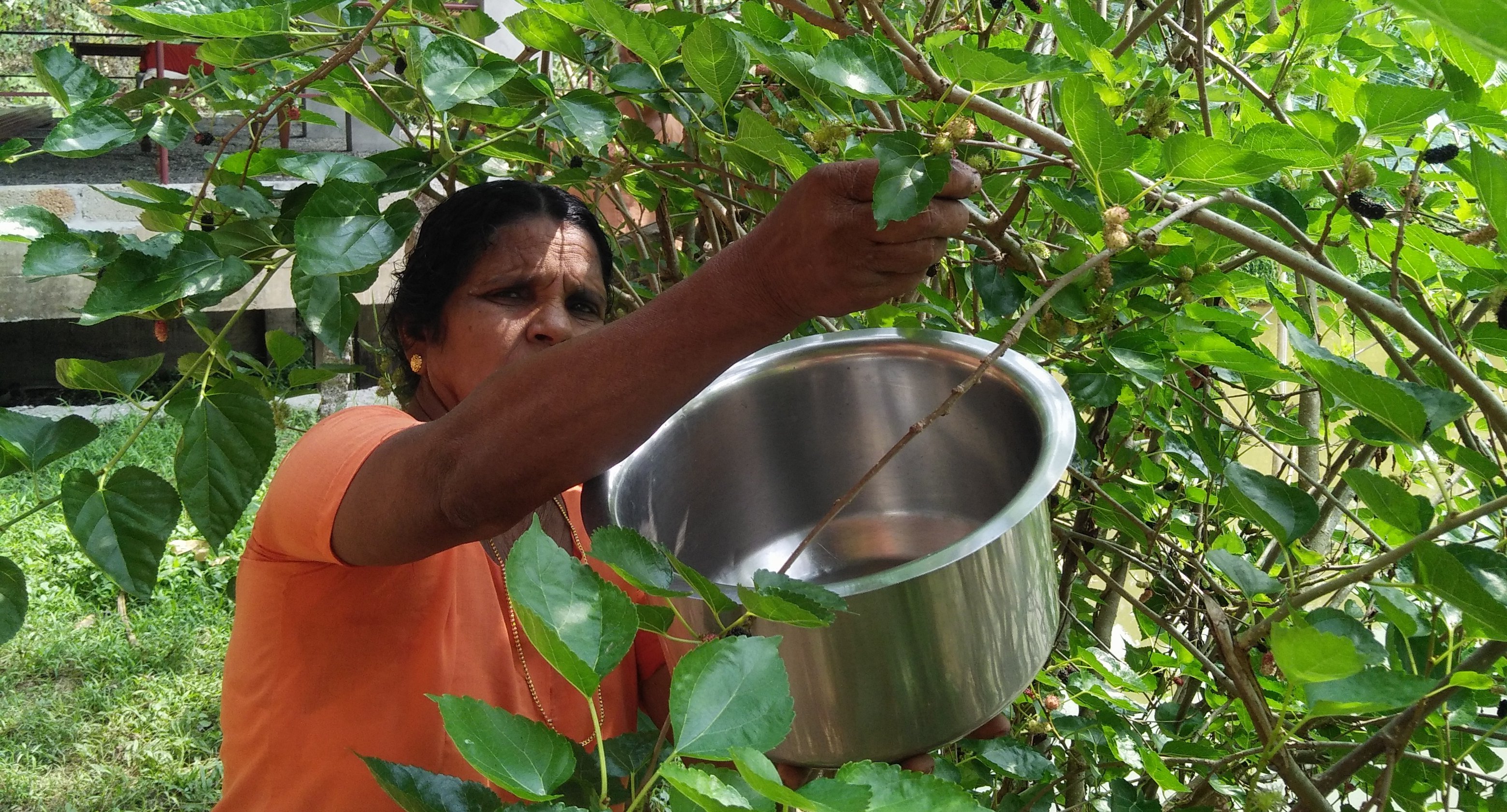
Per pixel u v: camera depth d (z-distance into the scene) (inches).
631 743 28.8
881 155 26.7
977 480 39.3
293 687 38.9
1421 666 36.1
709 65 36.7
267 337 52.4
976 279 41.8
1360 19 62.6
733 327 27.3
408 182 43.2
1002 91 45.0
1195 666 51.1
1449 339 39.7
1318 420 63.9
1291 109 57.5
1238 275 50.0
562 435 27.5
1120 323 43.2
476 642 41.4
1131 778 59.0
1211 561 33.2
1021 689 31.6
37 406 199.6
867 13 39.0
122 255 37.4
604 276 43.8
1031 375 36.3
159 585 144.8
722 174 47.2
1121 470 56.3
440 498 28.7
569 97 40.4
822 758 30.0
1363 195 40.3
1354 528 73.2
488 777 19.3
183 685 128.7
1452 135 54.0
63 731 121.2
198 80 45.6
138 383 41.8
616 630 20.9
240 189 42.7
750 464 40.8
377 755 39.1
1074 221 38.2
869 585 27.8
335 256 35.7
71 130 42.3
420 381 44.4
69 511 38.4
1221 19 62.0
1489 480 34.9
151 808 112.4
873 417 40.3
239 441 40.1
